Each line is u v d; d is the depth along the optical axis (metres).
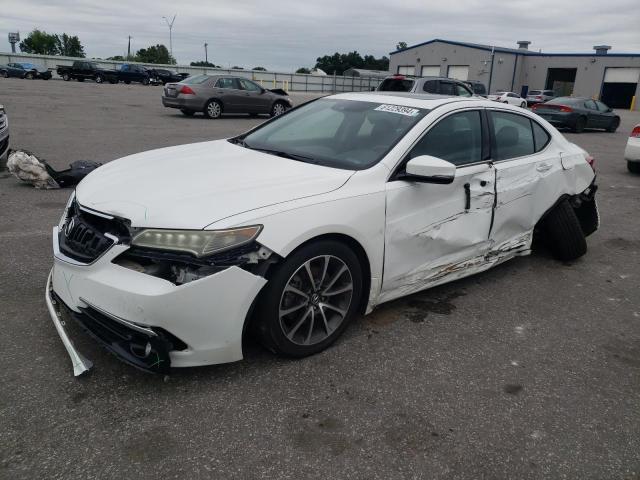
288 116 4.38
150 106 20.34
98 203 2.82
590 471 2.36
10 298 3.61
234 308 2.63
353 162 3.38
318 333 3.14
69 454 2.26
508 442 2.51
